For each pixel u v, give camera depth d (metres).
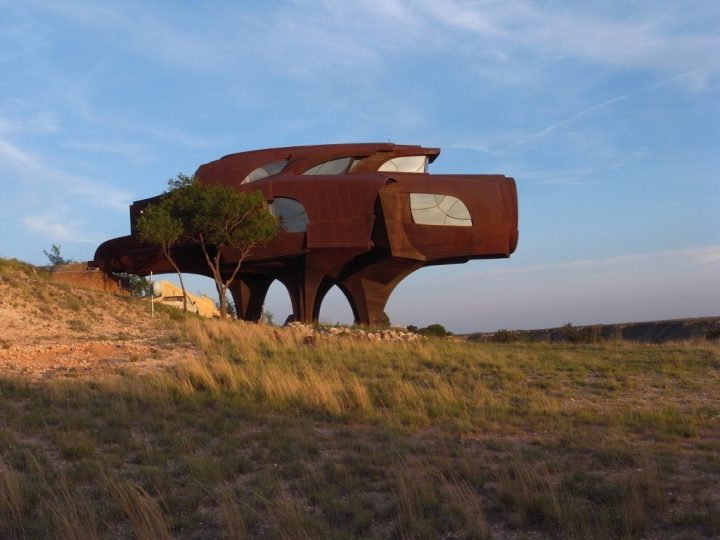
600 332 46.50
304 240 51.91
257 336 27.30
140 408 14.60
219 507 8.24
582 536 7.40
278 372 17.69
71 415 13.34
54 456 10.88
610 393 17.88
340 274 59.12
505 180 56.56
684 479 9.65
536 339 45.41
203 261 59.28
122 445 11.48
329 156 58.34
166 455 10.89
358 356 23.30
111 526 7.72
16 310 29.77
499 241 54.72
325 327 37.47
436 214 54.03
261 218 46.66
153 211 44.34
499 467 9.88
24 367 18.61
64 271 45.78
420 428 13.55
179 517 8.04
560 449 11.59
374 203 51.81
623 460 10.62
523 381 19.45
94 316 32.38
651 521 7.86
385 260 56.12
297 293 56.66
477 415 14.53
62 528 7.15
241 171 59.00
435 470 9.66
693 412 14.76
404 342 29.56
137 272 61.41
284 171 57.59
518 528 7.88
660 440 12.48
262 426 13.34
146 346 23.16
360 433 12.82
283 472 9.99
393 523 7.94
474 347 28.97
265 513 8.20
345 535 7.43
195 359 19.80
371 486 9.37
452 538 7.54
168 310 37.62
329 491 8.97
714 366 22.83
